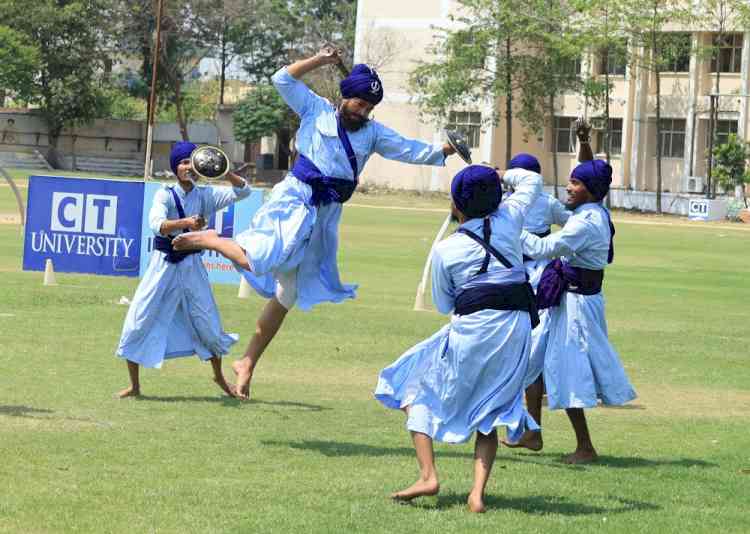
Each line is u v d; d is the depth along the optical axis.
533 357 10.03
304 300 10.71
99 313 17.81
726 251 40.91
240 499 7.85
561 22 70.50
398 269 28.48
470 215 7.92
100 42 84.25
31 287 20.55
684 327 19.91
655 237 47.69
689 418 12.09
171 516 7.36
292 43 91.75
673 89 73.50
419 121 75.12
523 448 10.52
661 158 73.38
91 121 83.94
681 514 8.10
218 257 22.80
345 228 43.31
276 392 12.54
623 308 22.52
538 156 79.00
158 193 11.85
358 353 15.41
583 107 74.31
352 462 9.23
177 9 83.50
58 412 10.61
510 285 7.82
